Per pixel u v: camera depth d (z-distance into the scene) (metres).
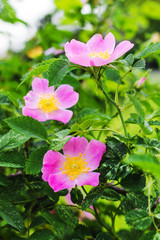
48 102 0.41
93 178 0.35
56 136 0.36
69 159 0.36
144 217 0.33
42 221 0.39
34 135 0.35
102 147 0.36
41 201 0.40
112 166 0.36
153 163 0.30
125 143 0.37
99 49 0.40
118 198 0.40
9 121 0.34
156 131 0.38
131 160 0.30
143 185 0.36
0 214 0.35
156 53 0.37
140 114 0.34
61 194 0.38
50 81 0.36
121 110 0.38
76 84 0.45
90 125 0.36
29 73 0.37
